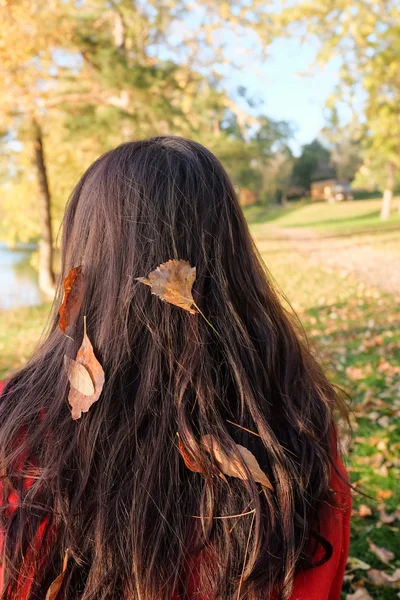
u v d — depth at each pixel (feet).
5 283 42.60
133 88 24.27
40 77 24.67
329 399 2.32
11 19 21.29
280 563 1.80
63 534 1.77
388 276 27.37
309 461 1.97
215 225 2.00
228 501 1.82
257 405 1.92
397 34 23.02
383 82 26.03
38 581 1.76
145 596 1.73
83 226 2.02
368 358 12.25
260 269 2.23
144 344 1.87
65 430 1.86
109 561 1.74
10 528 1.78
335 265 32.81
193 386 1.84
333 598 2.19
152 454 1.79
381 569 5.46
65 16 23.56
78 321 1.94
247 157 47.98
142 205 1.94
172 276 1.79
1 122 25.96
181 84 26.50
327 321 17.37
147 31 27.58
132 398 1.84
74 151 34.96
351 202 113.60
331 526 1.99
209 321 1.93
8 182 38.14
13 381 2.09
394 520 6.13
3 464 1.83
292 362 2.15
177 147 2.10
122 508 1.76
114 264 1.92
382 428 8.31
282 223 90.48
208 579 1.79
